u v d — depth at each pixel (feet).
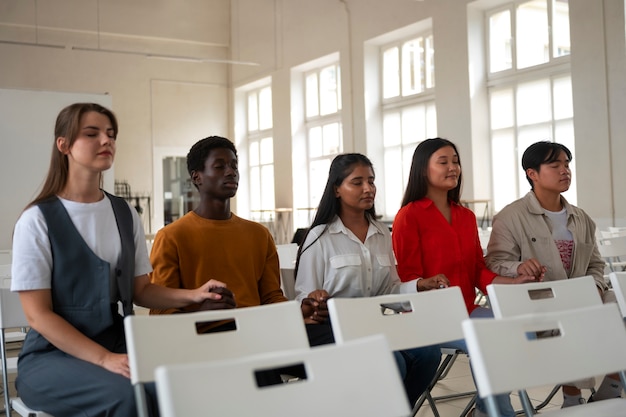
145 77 53.11
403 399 4.97
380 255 10.66
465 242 11.39
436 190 11.43
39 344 7.88
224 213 9.93
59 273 7.76
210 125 55.57
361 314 7.00
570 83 33.19
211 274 9.53
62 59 50.24
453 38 37.45
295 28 48.93
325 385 4.76
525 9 35.17
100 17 51.34
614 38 30.32
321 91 48.57
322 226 10.54
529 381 5.70
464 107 37.01
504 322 5.71
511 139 36.09
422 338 7.39
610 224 30.73
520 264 11.12
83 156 7.88
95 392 7.04
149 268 8.66
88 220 7.98
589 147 31.42
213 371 4.40
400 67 42.19
